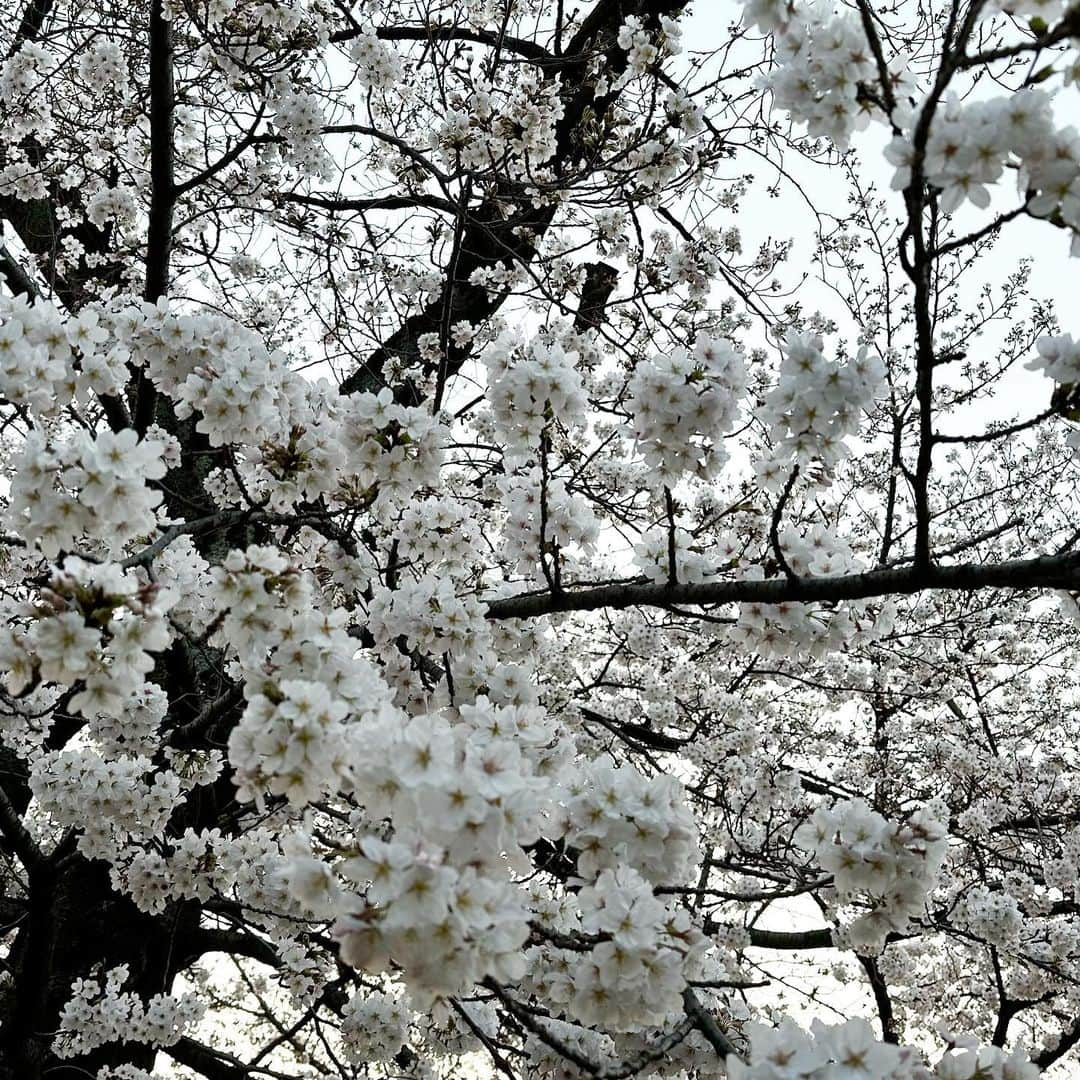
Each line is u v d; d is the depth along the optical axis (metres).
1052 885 6.41
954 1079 2.10
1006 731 9.30
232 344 3.31
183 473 6.18
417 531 3.94
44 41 6.46
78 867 5.38
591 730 6.64
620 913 2.17
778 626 3.46
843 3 2.31
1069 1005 7.16
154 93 5.39
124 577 2.13
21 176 6.04
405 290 7.11
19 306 2.90
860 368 2.68
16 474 2.36
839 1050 2.00
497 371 3.24
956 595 8.78
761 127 6.49
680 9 7.17
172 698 5.55
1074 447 2.70
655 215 7.09
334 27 6.31
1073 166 2.00
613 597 3.64
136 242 6.94
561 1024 3.12
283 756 1.96
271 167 6.08
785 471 3.40
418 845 1.82
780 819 6.28
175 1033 4.56
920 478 2.73
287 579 2.40
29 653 2.18
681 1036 2.42
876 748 8.41
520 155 6.12
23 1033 4.71
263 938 5.69
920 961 8.29
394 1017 4.37
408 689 3.90
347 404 3.79
